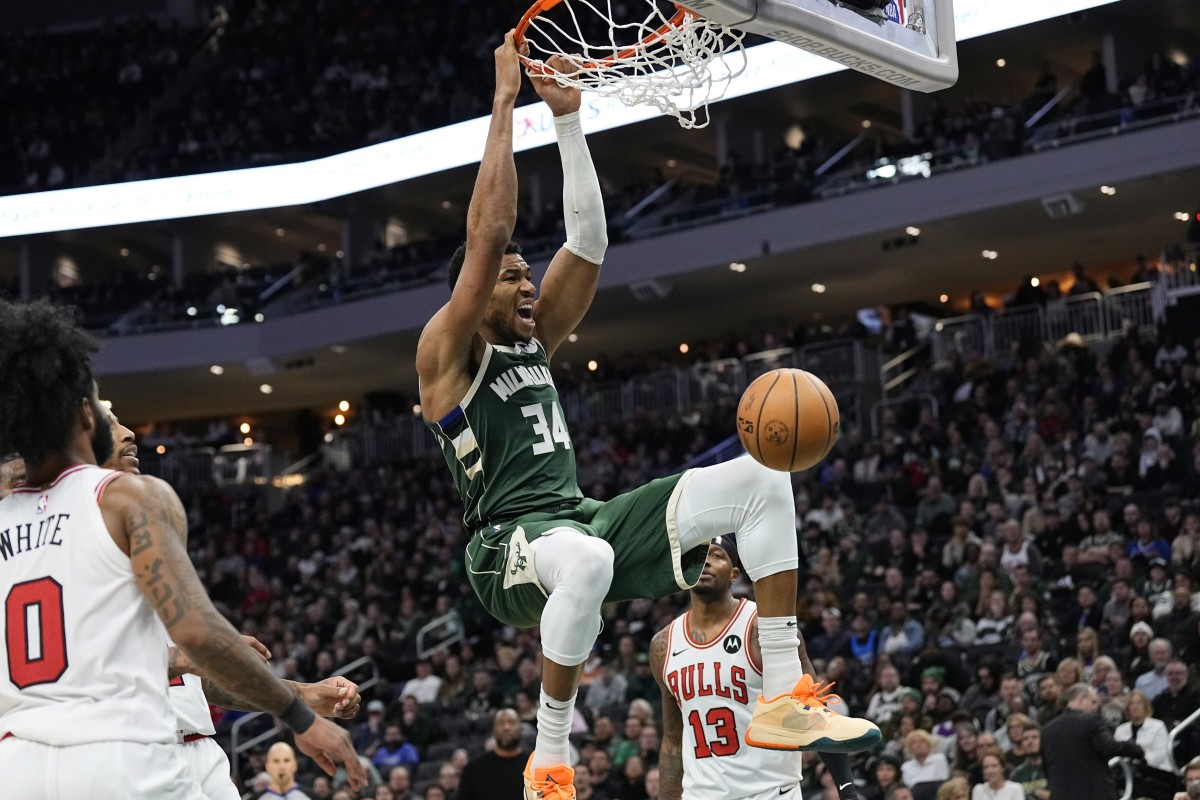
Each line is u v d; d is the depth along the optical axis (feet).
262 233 96.22
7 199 91.61
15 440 9.45
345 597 59.57
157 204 90.27
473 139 83.66
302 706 9.45
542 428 12.82
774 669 12.44
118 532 9.23
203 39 106.83
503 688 46.16
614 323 84.74
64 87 103.04
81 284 96.12
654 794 31.24
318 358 86.89
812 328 80.79
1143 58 73.00
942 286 80.33
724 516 12.41
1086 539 43.27
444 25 98.48
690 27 13.43
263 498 82.07
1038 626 36.27
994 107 73.05
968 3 68.90
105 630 9.12
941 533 49.93
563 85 13.76
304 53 101.65
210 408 98.94
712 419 66.64
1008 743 31.35
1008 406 58.75
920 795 30.48
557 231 80.28
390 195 89.56
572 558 11.82
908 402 63.46
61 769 8.86
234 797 13.43
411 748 41.24
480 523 12.94
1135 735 29.55
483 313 12.34
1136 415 51.57
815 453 11.87
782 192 73.00
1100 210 67.72
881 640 40.37
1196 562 38.68
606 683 42.34
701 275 75.61
